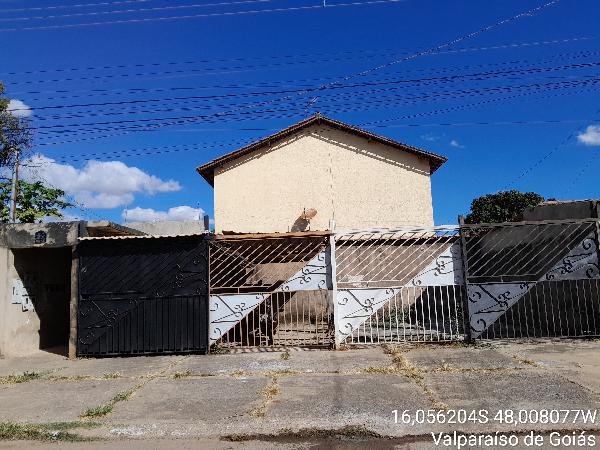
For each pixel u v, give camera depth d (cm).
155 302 881
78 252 904
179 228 1995
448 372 655
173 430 470
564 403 500
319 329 1007
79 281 896
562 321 954
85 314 887
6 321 961
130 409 539
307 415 494
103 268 897
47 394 623
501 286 872
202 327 868
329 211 1747
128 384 659
